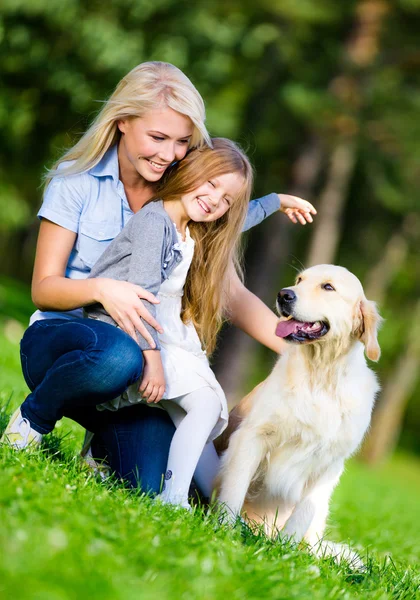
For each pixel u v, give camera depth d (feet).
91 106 69.82
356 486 50.16
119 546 12.64
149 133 18.07
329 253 89.71
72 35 68.28
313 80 84.38
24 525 12.01
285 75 89.20
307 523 20.53
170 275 18.67
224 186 18.58
